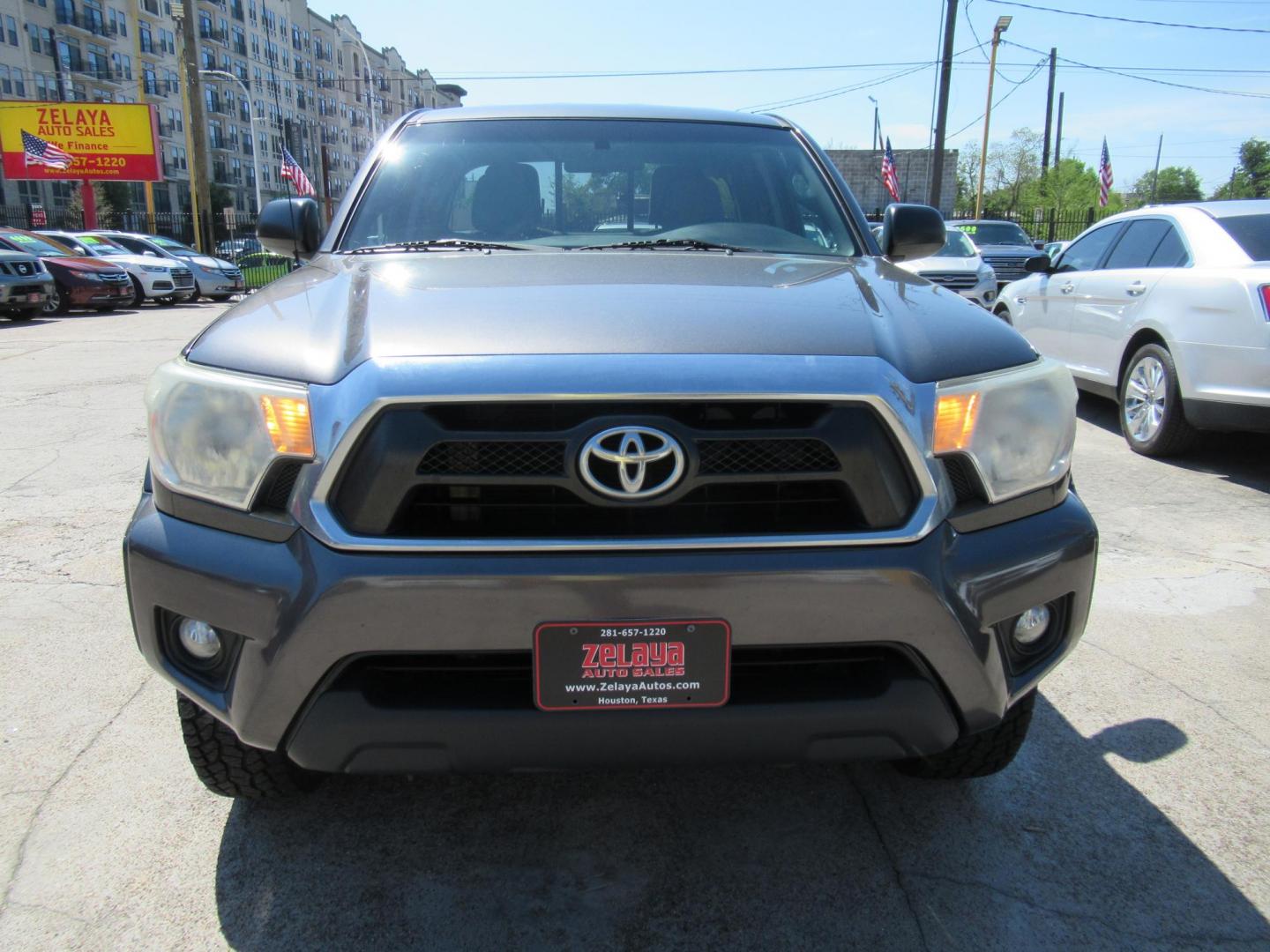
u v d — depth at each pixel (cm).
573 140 306
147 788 240
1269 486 524
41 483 523
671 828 226
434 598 164
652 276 222
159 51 6969
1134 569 397
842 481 170
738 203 293
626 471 166
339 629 165
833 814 231
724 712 172
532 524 169
